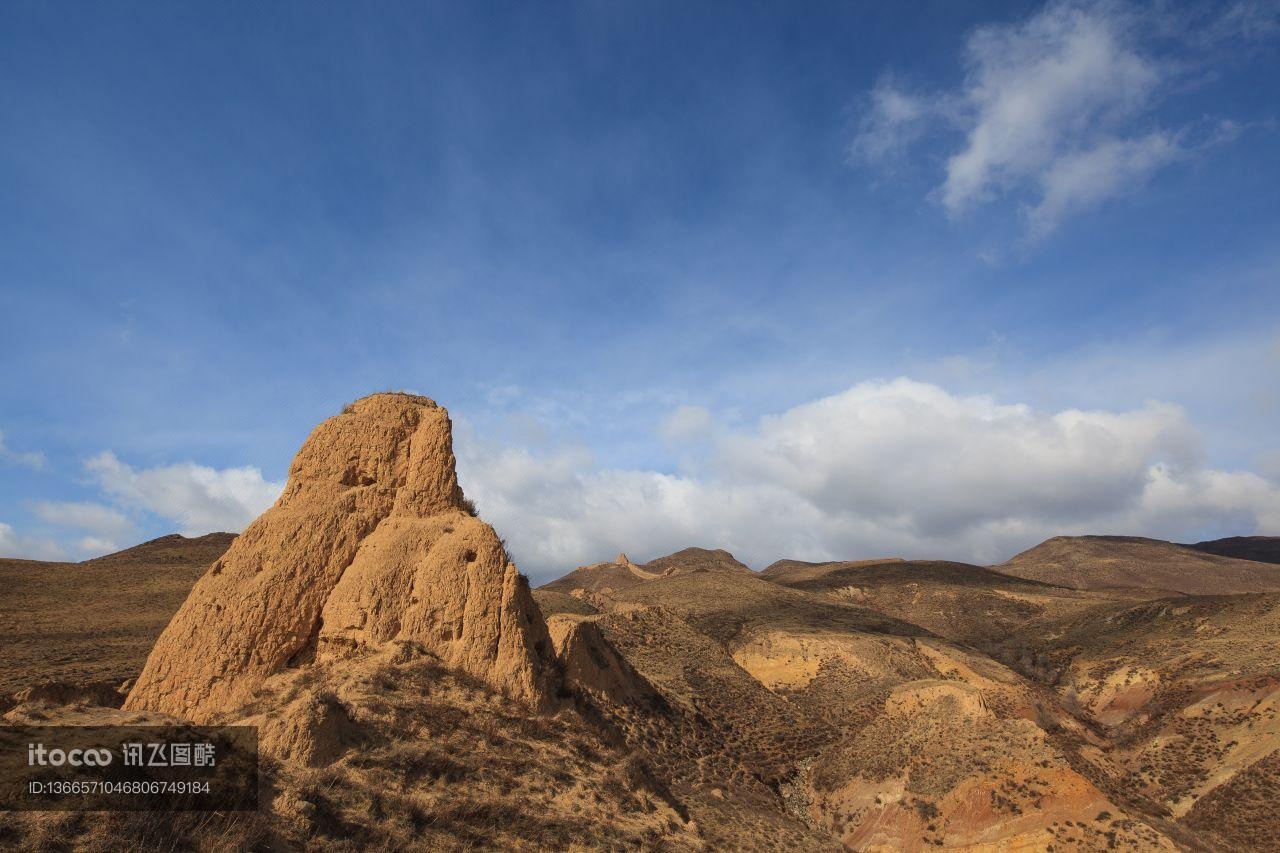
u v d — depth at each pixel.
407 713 21.47
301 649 25.22
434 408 32.44
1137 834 40.50
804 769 52.81
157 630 57.53
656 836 21.73
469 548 27.44
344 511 28.12
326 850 15.30
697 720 42.72
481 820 18.67
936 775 47.12
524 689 25.14
